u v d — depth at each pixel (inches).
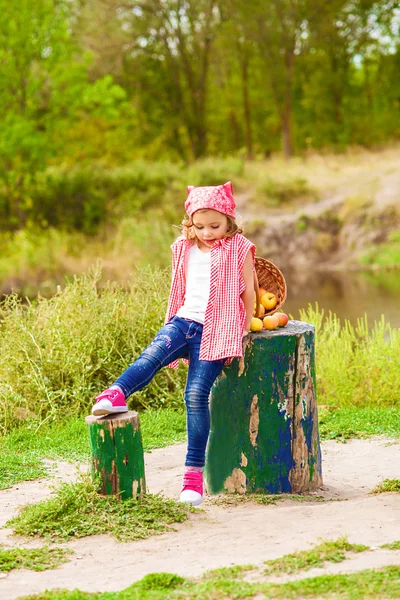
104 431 176.7
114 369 323.0
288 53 1507.1
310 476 201.8
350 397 339.0
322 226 1120.8
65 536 161.0
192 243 190.9
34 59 1099.9
